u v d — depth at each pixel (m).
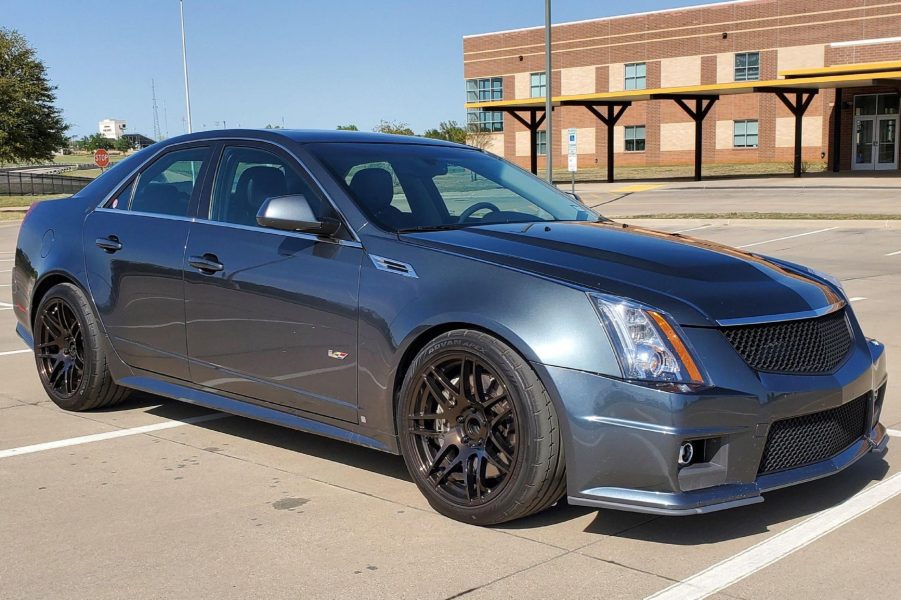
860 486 4.12
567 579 3.17
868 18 45.97
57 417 5.49
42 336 5.66
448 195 4.55
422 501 3.99
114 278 5.12
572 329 3.40
